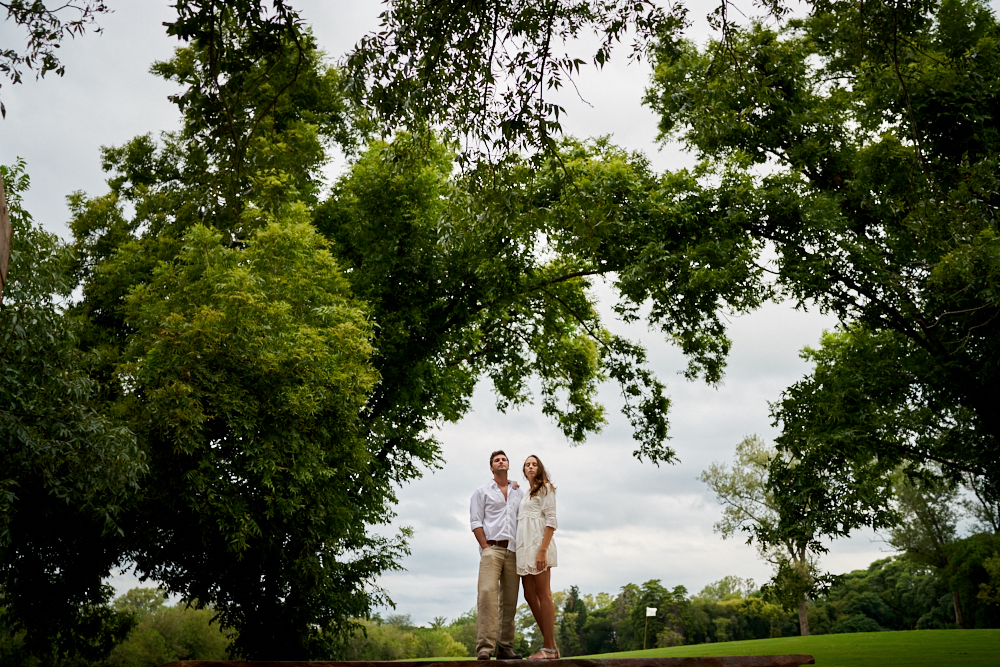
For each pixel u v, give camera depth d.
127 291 19.72
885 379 18.94
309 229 16.64
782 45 18.25
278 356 15.02
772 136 19.39
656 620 79.00
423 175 20.27
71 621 19.70
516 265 20.75
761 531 19.73
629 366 24.28
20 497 15.13
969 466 20.00
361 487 19.97
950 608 62.03
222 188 9.23
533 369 26.66
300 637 19.12
